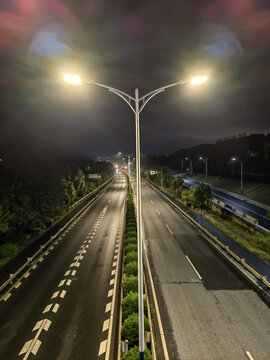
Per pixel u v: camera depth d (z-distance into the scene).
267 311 13.05
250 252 20.88
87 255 21.45
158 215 36.03
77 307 13.80
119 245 23.86
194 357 10.11
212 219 32.59
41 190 28.20
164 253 21.27
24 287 16.16
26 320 12.76
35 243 24.53
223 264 18.86
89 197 55.44
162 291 15.17
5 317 13.07
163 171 72.00
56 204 31.62
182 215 35.97
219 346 10.66
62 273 18.05
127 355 9.38
